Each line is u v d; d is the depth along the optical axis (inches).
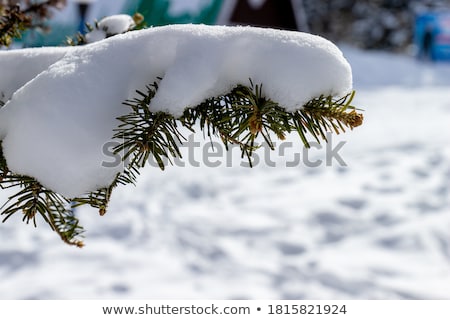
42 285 137.6
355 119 30.4
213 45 29.9
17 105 30.4
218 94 30.8
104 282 139.5
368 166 239.0
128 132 30.0
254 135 30.4
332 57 29.5
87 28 49.0
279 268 147.5
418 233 162.9
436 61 650.8
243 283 139.3
